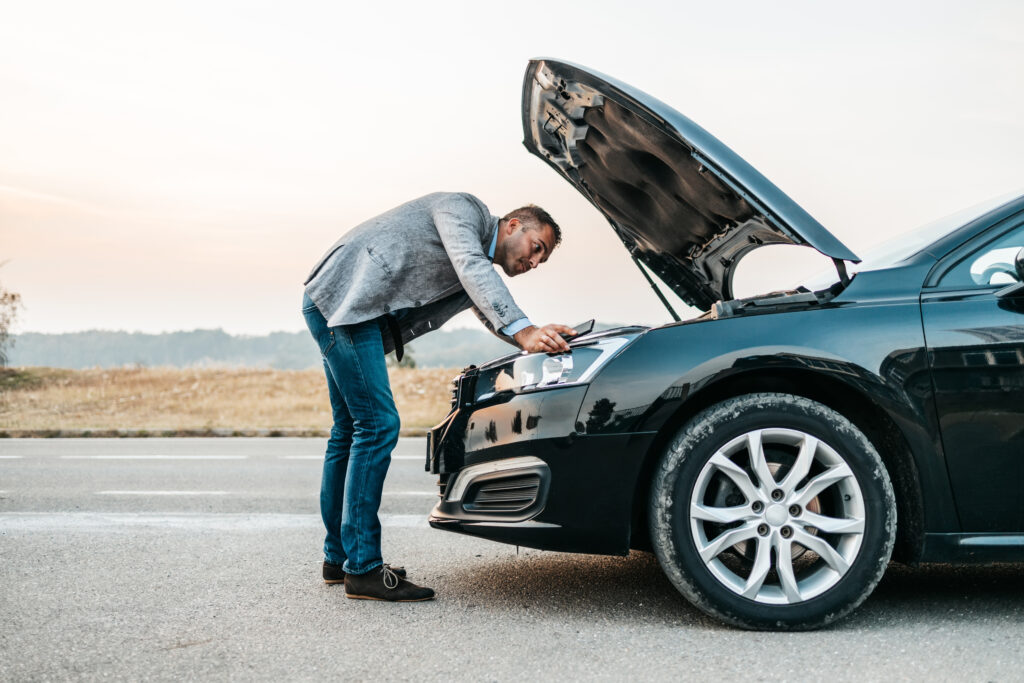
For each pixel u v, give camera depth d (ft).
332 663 8.30
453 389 10.68
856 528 9.07
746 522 9.14
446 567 12.44
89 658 8.48
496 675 7.90
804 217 9.37
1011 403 9.01
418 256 10.48
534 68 10.59
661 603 10.28
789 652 8.39
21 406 52.90
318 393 58.34
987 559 9.04
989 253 9.55
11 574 12.07
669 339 9.40
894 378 9.04
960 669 7.85
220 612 10.12
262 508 18.02
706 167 9.50
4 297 65.77
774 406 9.13
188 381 62.44
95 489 20.90
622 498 9.24
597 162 11.49
